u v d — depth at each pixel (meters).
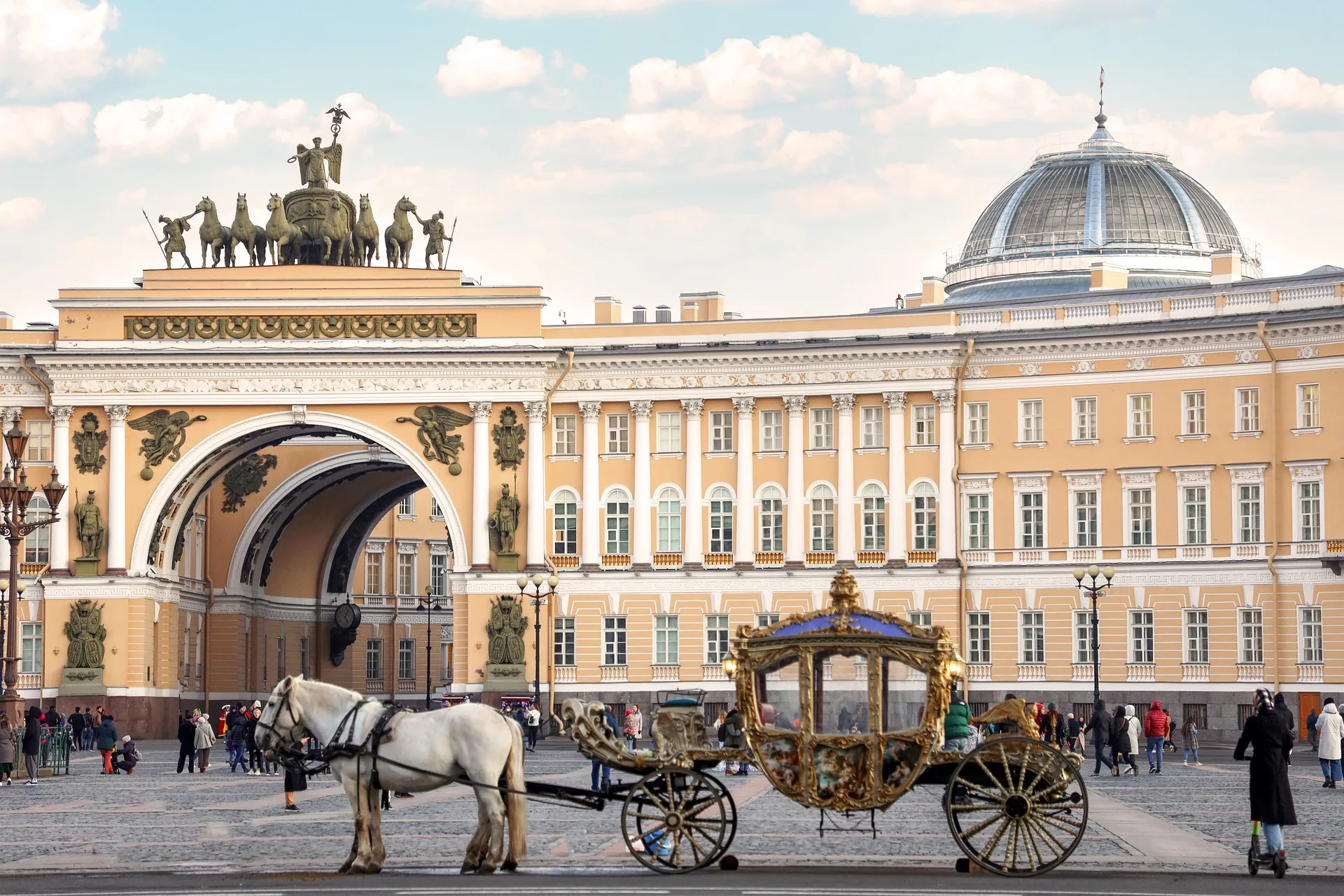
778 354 94.12
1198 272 108.81
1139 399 89.81
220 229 98.06
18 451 65.25
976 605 91.94
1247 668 86.69
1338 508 85.12
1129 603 89.31
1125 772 64.50
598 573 95.19
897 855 35.91
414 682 125.62
